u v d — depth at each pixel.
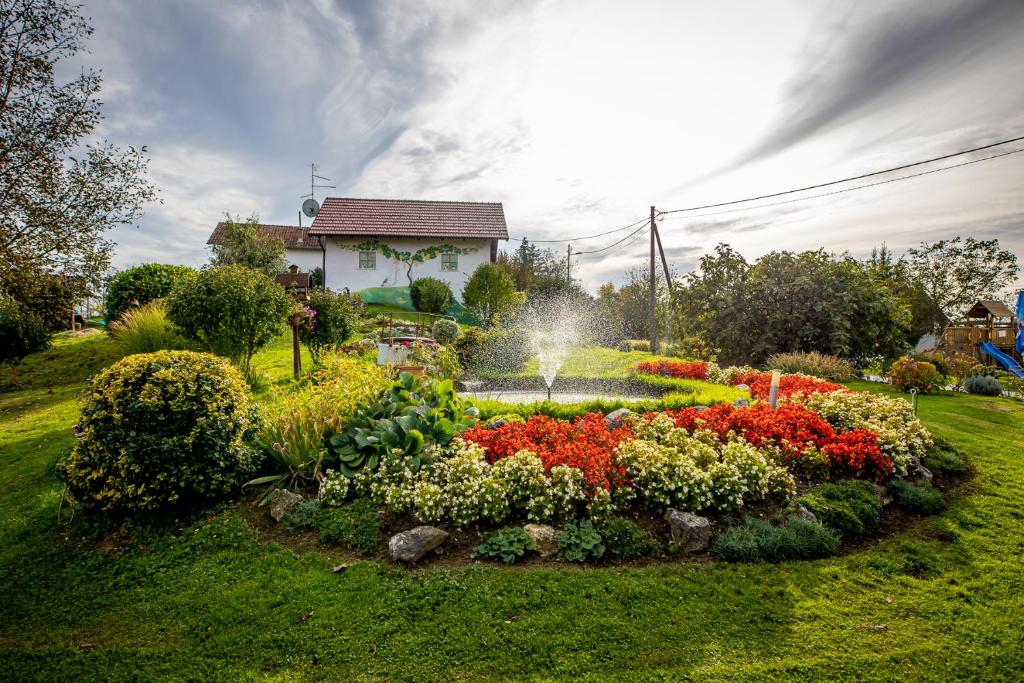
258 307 8.47
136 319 9.64
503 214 26.59
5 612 3.09
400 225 24.53
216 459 4.08
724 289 15.18
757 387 8.01
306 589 3.18
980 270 29.30
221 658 2.65
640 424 5.26
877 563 3.50
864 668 2.54
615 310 27.97
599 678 2.46
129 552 3.69
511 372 11.93
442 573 3.31
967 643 2.73
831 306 13.61
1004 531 4.00
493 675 2.49
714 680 2.45
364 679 2.48
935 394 9.94
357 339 14.44
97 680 2.53
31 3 8.97
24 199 9.12
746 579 3.27
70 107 9.61
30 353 10.32
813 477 4.69
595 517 3.77
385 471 4.25
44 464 5.29
